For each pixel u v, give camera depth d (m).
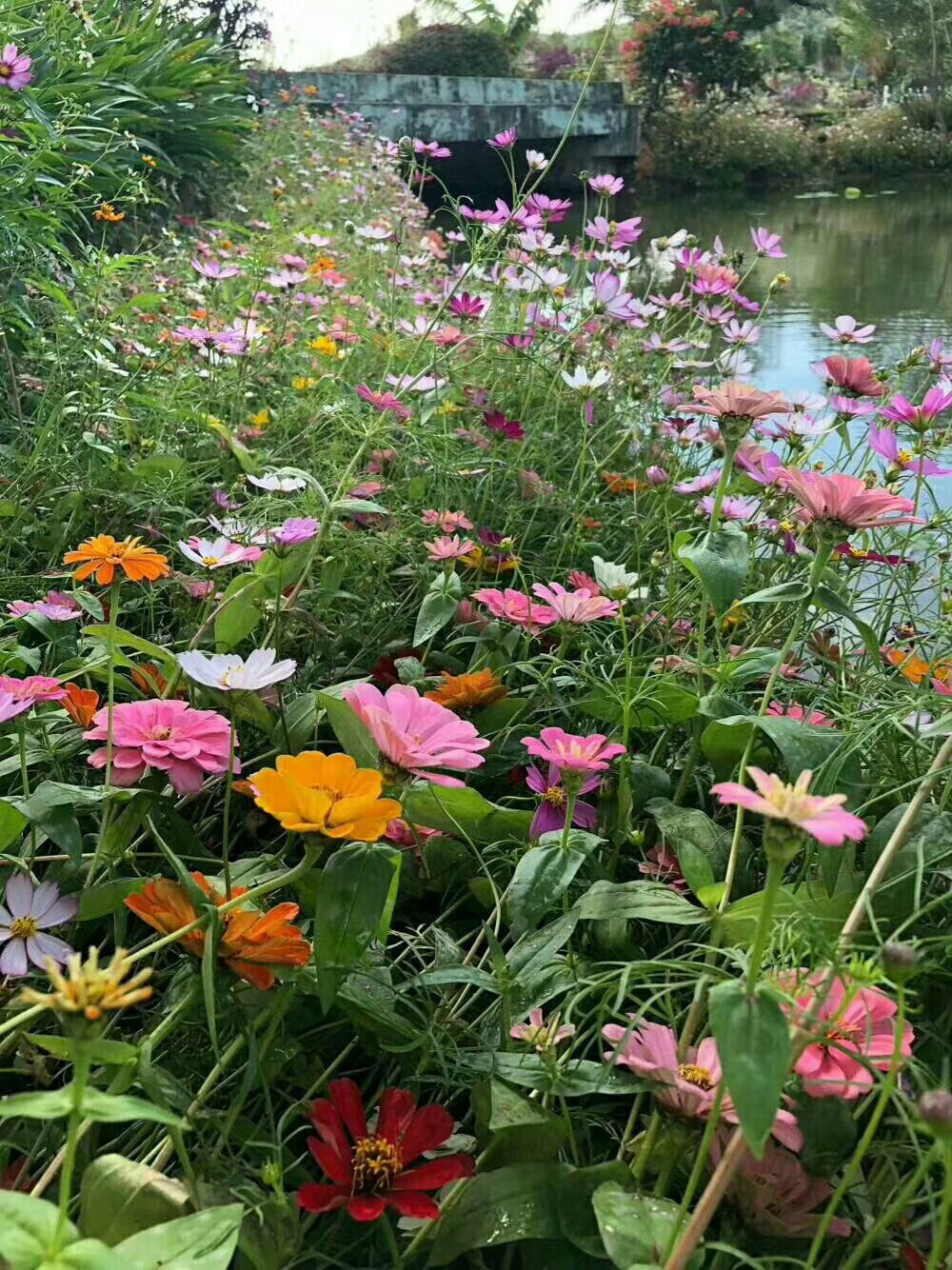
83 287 2.88
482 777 1.53
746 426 1.39
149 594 1.83
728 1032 0.73
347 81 12.63
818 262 8.71
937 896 1.15
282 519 2.06
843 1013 0.83
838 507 1.13
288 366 3.13
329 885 0.93
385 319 3.47
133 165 5.14
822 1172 0.93
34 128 2.95
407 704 1.08
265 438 2.61
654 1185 0.97
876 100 27.95
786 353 4.92
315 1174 1.03
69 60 3.88
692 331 2.90
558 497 2.38
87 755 1.41
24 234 2.69
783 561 2.04
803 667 1.76
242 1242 0.85
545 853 1.17
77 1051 0.64
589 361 2.73
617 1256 0.82
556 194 16.61
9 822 1.11
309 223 5.93
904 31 26.05
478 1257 0.92
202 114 6.60
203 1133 1.00
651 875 1.34
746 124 20.69
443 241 6.81
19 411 2.48
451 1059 1.08
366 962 1.06
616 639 1.94
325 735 1.61
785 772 1.45
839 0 27.86
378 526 2.02
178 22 7.81
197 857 1.25
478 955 1.29
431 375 2.70
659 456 2.71
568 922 1.14
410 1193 0.89
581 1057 1.10
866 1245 0.84
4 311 2.60
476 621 1.83
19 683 1.22
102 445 2.21
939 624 1.84
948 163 21.95
